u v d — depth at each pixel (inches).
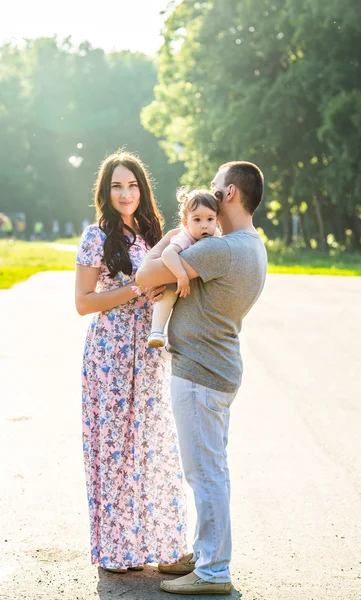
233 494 232.2
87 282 186.4
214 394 169.8
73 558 189.3
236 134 1797.5
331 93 1700.3
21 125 3457.2
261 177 172.1
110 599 168.7
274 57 1860.2
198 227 167.2
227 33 1897.1
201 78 1987.0
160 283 169.9
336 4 1660.9
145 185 190.4
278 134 1795.0
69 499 225.9
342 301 735.7
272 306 693.3
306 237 2145.7
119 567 181.9
